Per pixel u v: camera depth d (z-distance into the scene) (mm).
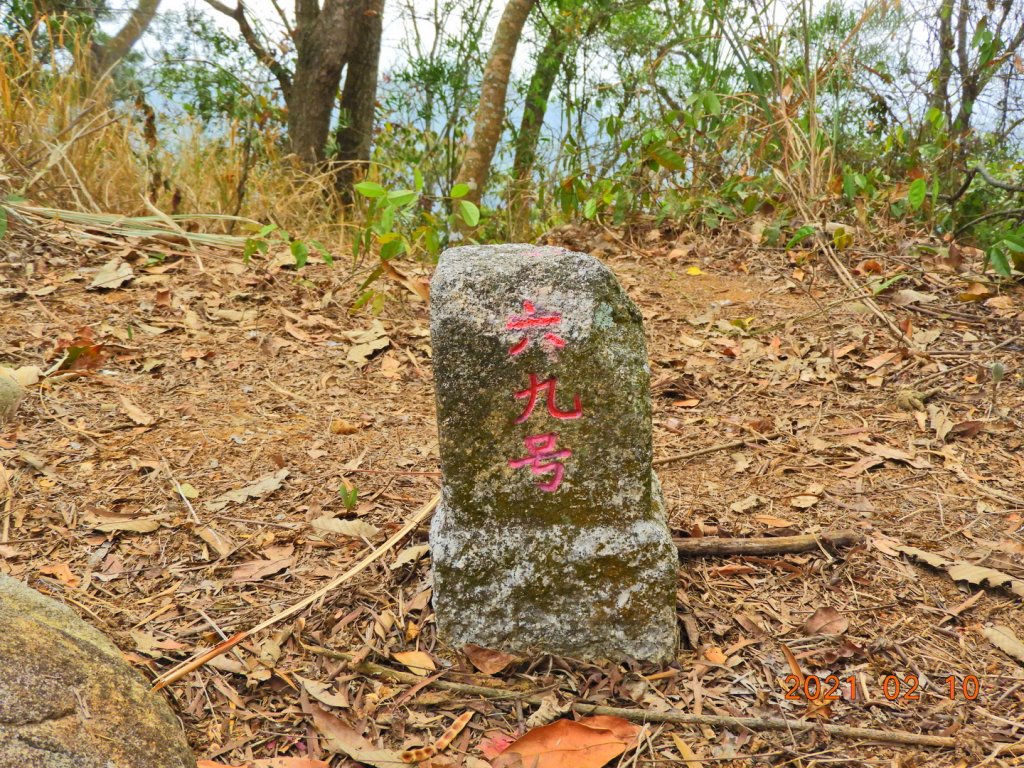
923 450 3365
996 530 2865
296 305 4559
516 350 2174
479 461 2229
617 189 5742
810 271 5129
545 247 2309
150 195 5668
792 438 3510
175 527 2820
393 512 2945
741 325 4477
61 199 5324
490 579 2270
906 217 5809
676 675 2270
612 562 2264
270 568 2645
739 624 2469
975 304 4613
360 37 8586
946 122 6180
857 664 2320
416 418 3631
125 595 2514
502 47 6773
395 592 2566
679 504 3051
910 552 2719
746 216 5891
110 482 3016
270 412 3588
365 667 2266
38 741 1562
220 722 2105
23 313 4074
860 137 6402
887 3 5582
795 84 5793
